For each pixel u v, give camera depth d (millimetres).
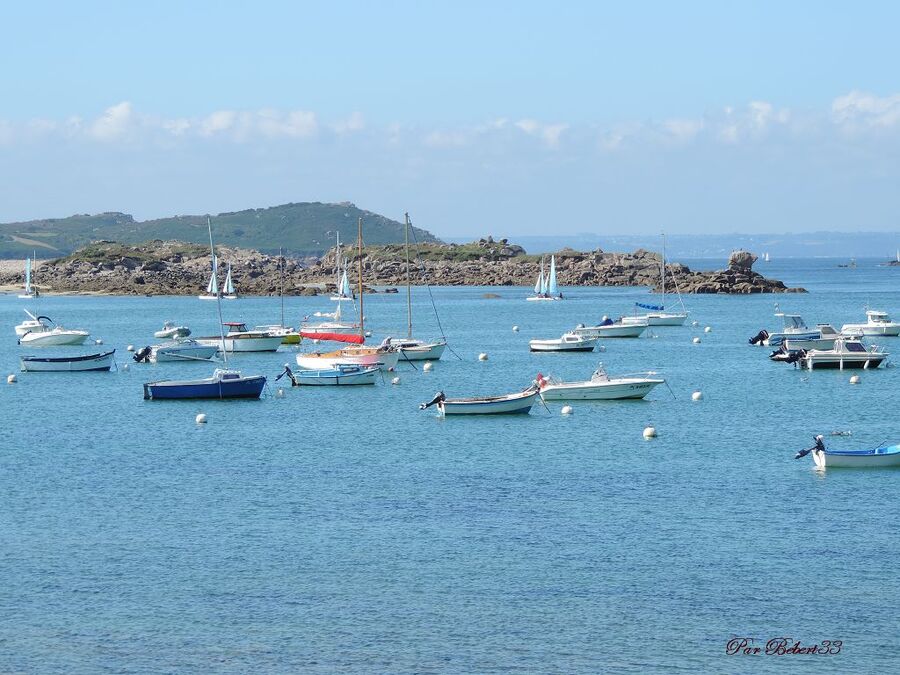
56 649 38938
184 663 37875
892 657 38094
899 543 49656
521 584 44844
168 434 80438
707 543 49906
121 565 47406
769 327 189125
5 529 52938
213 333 189750
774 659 37938
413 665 37656
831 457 64500
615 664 37688
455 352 146750
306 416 88562
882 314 165750
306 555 48625
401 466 67375
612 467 66500
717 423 83562
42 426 84875
